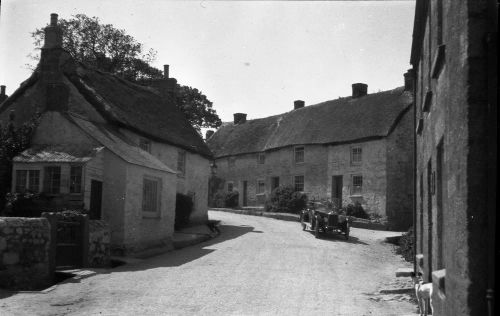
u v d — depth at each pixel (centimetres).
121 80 2511
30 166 1578
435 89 773
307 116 4047
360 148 3359
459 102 496
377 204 3169
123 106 2178
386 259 1767
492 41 466
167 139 2331
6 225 1177
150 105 2570
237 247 1892
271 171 4062
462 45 488
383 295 1055
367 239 2347
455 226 502
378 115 3341
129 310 891
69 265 1309
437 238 768
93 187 1592
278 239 2177
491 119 464
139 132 2095
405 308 923
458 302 488
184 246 2002
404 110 3197
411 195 3128
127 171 1639
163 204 1922
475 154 466
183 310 897
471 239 462
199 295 1027
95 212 1603
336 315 866
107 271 1320
